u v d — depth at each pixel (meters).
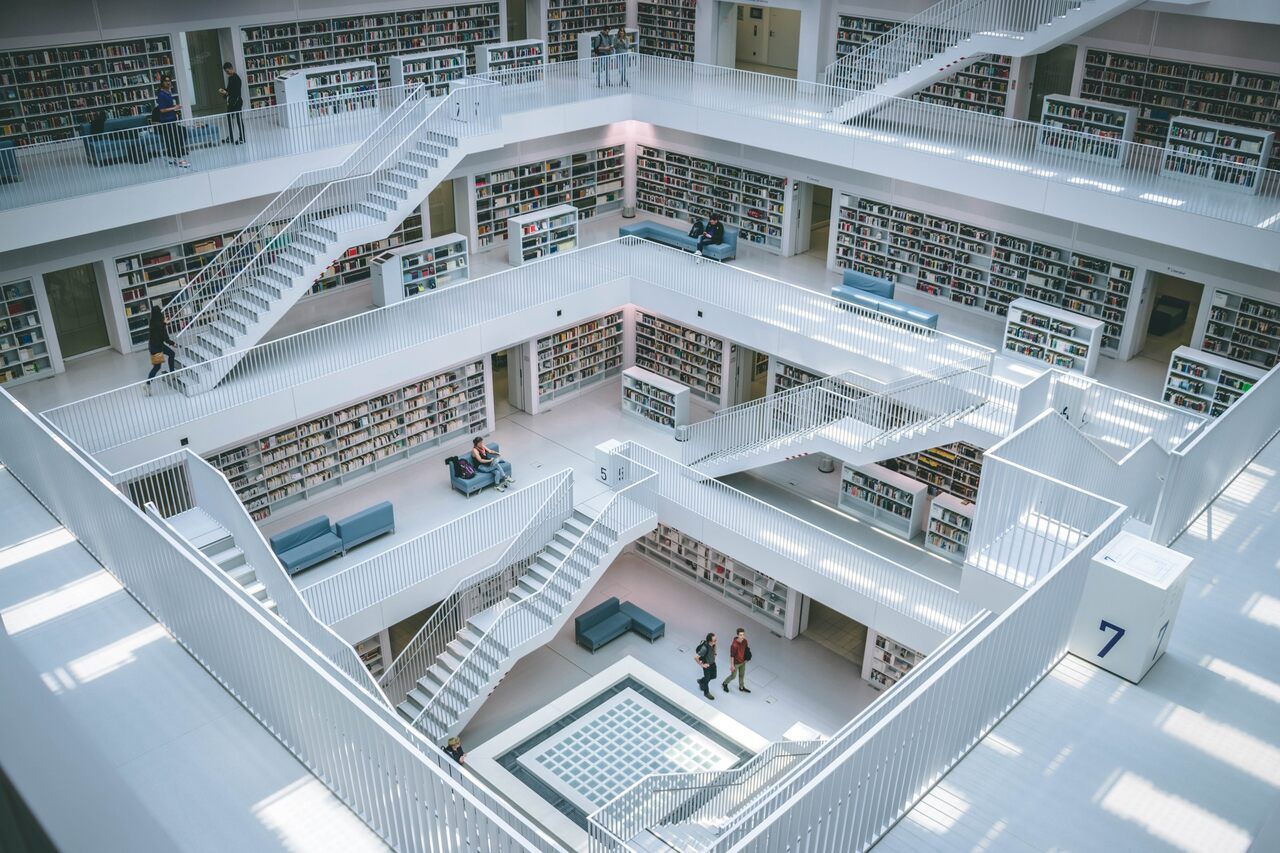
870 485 21.31
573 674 19.70
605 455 21.33
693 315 23.47
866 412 19.89
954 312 23.92
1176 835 7.77
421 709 17.97
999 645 8.44
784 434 21.52
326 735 8.12
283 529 20.47
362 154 21.77
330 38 24.22
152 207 19.20
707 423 23.27
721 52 28.56
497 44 26.03
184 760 8.60
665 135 28.16
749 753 17.72
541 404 25.22
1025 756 8.51
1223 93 20.84
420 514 21.00
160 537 9.53
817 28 25.62
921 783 8.05
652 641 20.58
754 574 21.14
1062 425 12.66
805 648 20.50
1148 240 19.72
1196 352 19.67
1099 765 8.45
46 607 10.52
